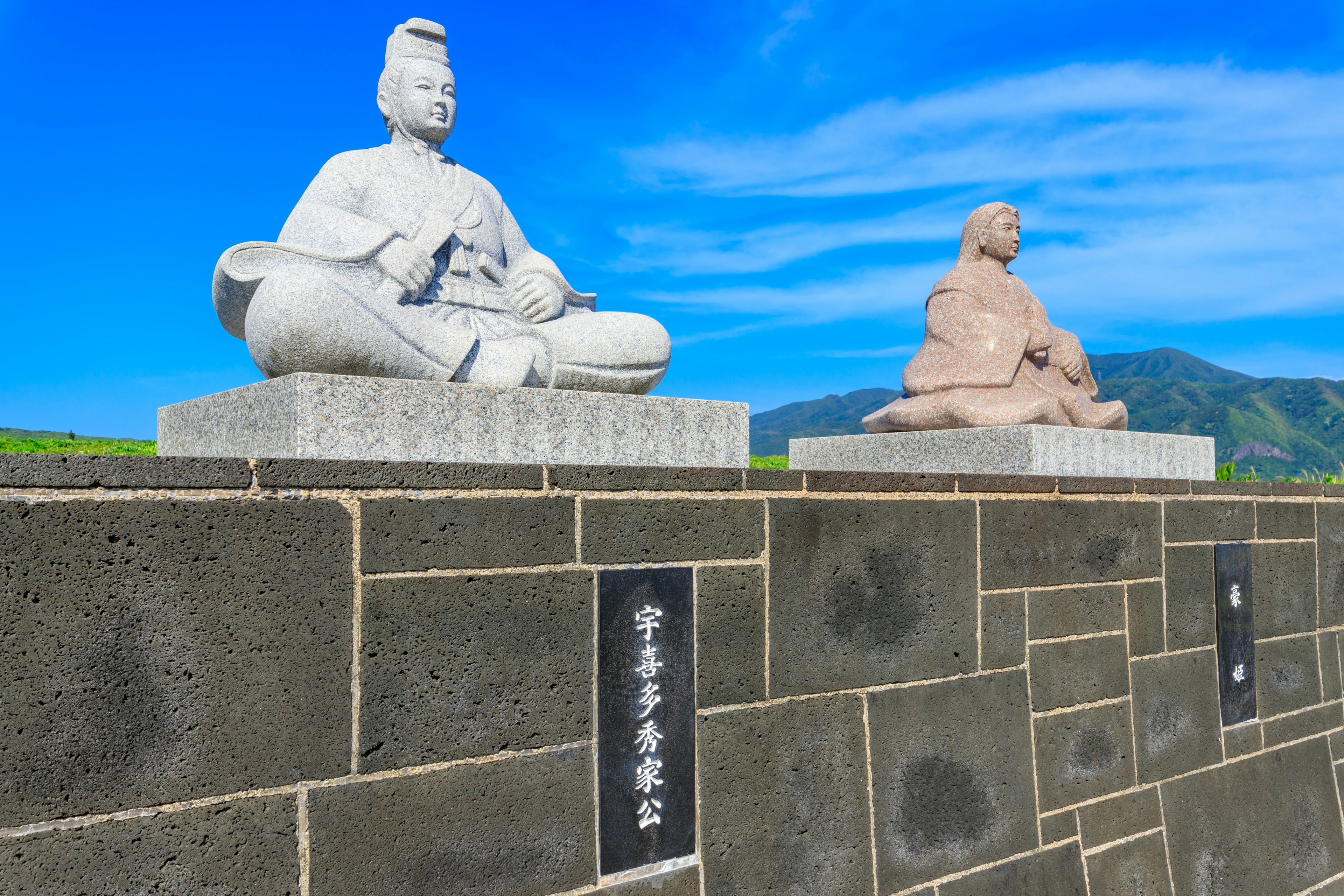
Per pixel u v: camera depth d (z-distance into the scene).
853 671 3.57
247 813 2.37
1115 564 4.55
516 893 2.76
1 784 2.10
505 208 4.51
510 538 2.81
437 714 2.66
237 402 3.32
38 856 2.13
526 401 3.21
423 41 4.33
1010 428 4.82
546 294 4.11
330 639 2.50
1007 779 4.03
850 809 3.53
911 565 3.78
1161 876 4.59
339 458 2.80
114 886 2.21
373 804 2.55
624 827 2.98
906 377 5.75
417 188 4.08
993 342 5.38
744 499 3.31
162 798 2.27
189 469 2.33
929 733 3.79
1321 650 5.68
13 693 2.12
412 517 2.64
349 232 3.69
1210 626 5.00
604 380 3.92
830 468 5.94
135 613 2.26
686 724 3.14
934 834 3.77
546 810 2.83
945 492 3.90
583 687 2.93
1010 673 4.09
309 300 3.13
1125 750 4.52
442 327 3.50
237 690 2.37
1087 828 4.32
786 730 3.38
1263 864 5.11
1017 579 4.14
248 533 2.40
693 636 3.17
